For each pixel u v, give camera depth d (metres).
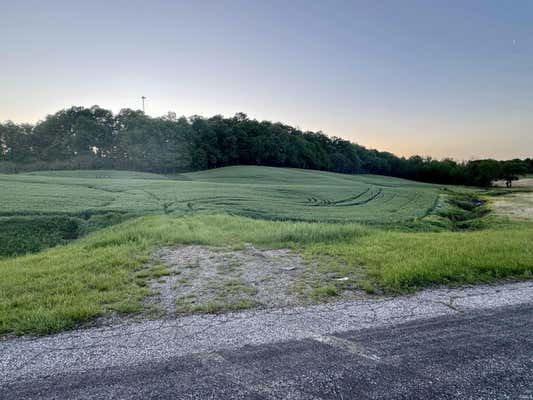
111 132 82.62
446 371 2.91
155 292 5.34
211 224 13.71
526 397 2.58
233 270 6.80
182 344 3.45
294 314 4.31
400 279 5.69
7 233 13.57
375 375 2.84
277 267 7.02
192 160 73.06
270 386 2.68
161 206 20.36
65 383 2.75
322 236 10.38
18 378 2.84
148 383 2.73
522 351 3.26
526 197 46.59
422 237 10.52
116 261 7.17
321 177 62.97
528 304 4.57
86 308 4.39
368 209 26.22
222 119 98.44
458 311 4.34
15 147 75.56
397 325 3.90
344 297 5.09
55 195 23.38
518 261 6.64
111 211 17.88
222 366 2.99
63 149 76.00
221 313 4.40
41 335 3.75
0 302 4.73
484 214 28.31
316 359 3.11
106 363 3.07
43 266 7.09
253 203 24.16
